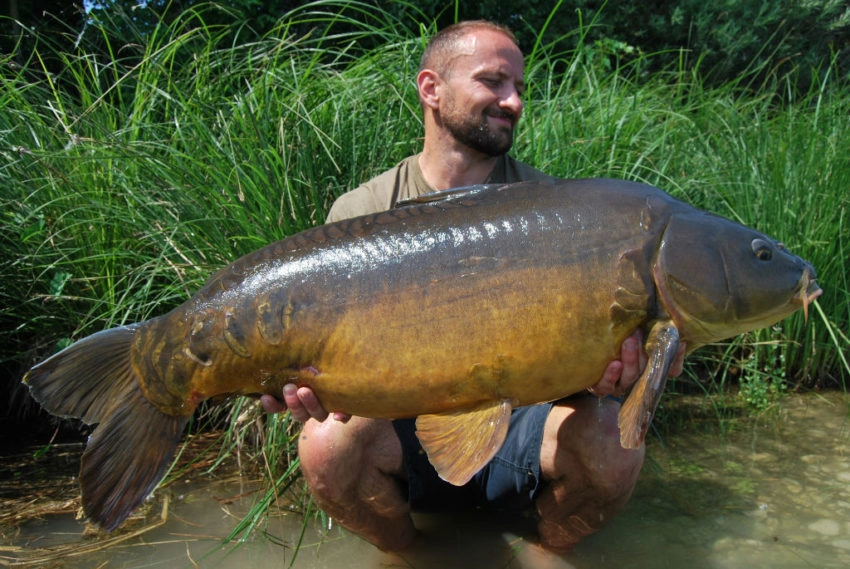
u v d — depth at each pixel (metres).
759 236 2.16
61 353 2.14
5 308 3.71
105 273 3.65
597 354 2.06
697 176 4.48
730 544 2.64
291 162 3.73
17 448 3.45
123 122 4.29
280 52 4.39
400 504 2.54
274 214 3.41
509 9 8.07
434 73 2.77
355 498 2.47
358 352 2.06
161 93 3.98
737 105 5.36
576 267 2.03
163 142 3.91
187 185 3.67
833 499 2.96
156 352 2.14
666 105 5.16
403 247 2.08
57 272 3.64
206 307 2.12
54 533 2.73
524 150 3.99
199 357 2.12
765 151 4.61
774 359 4.13
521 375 2.05
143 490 2.16
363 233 2.13
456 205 2.15
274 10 6.74
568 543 2.59
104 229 3.70
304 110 3.71
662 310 2.08
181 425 2.21
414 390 2.07
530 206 2.11
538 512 2.67
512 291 2.02
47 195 3.79
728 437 3.58
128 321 3.58
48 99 4.47
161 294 3.56
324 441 2.41
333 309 2.06
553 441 2.48
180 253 3.38
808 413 3.90
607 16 8.49
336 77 4.29
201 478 3.18
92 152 3.76
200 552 2.62
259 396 2.28
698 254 2.07
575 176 3.82
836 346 4.13
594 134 4.21
